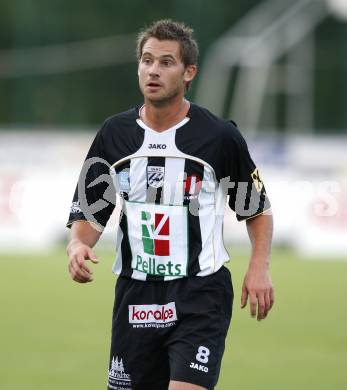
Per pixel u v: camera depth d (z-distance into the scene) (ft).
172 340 61.62
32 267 193.47
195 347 60.59
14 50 304.09
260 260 62.95
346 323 134.00
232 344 118.42
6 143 223.51
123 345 62.95
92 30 307.58
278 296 159.02
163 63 61.62
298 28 291.17
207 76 297.74
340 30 321.11
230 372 101.81
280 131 303.89
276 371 102.42
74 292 162.20
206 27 301.22
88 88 303.89
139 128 63.05
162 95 61.46
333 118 320.70
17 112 297.53
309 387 94.38
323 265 200.54
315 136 262.47
